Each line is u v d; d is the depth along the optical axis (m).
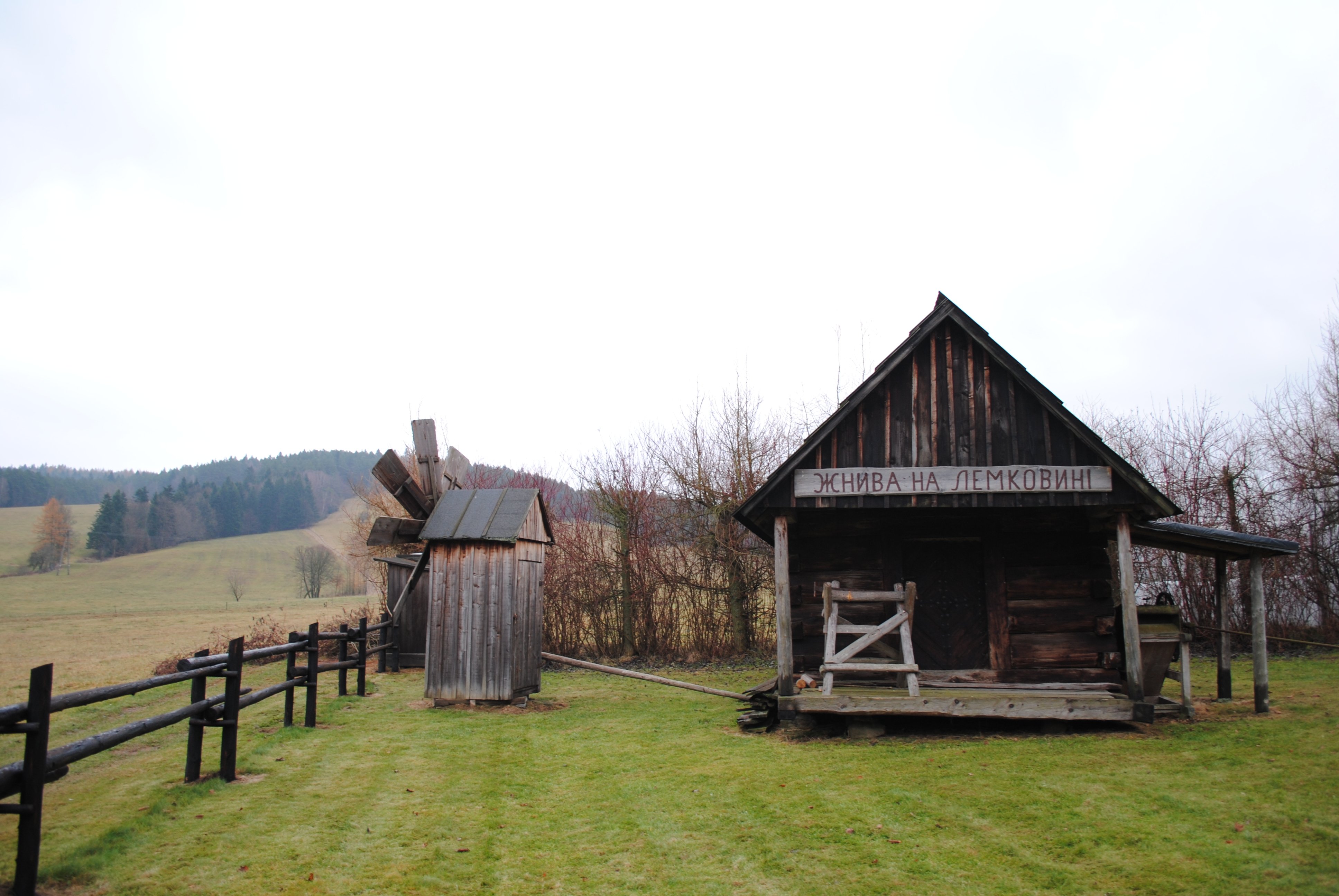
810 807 7.15
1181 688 13.02
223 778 7.88
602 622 22.38
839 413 10.88
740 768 8.71
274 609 49.19
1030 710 9.91
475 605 13.44
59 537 87.69
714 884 5.54
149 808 6.88
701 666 20.44
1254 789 7.23
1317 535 19.67
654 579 22.31
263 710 12.84
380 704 13.55
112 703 14.21
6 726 4.75
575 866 5.87
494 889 5.43
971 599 12.19
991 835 6.30
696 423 23.06
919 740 9.96
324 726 11.24
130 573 83.62
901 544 12.28
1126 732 9.96
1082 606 11.70
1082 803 6.99
